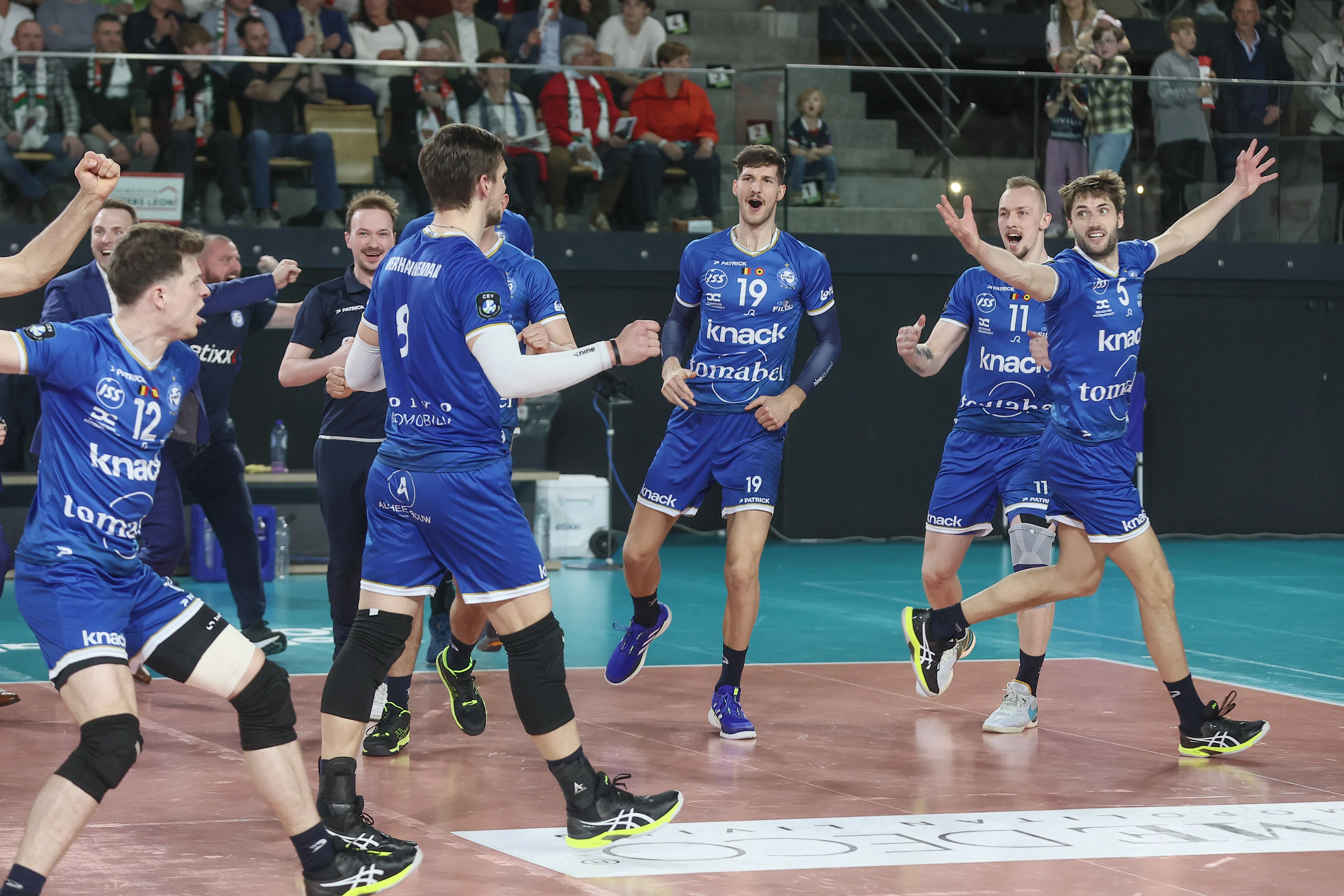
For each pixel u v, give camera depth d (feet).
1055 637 87.25
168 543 68.54
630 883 38.93
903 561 125.29
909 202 135.74
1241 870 40.55
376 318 42.27
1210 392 147.33
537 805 47.44
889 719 62.44
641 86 127.75
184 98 115.55
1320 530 151.02
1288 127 142.20
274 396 126.93
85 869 39.68
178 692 67.41
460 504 39.99
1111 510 54.90
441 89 121.19
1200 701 56.39
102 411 34.58
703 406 60.39
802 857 41.57
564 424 135.44
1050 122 136.67
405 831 43.88
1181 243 56.95
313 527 119.03
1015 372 61.72
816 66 132.05
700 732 59.47
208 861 40.63
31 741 56.65
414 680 71.56
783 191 60.70
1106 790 49.88
